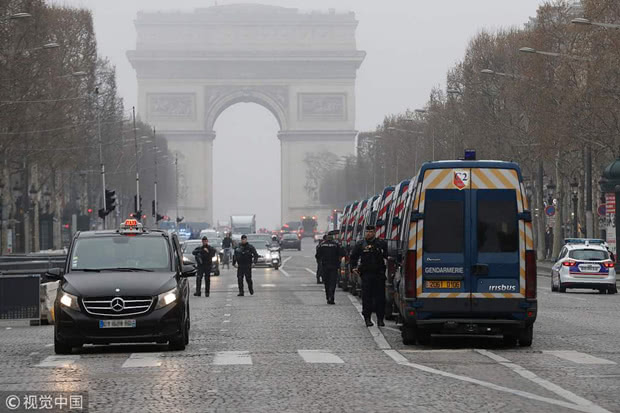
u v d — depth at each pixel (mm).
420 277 53688
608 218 149500
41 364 48562
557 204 182375
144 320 51594
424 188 53844
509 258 53531
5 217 174000
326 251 89625
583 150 165125
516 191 53656
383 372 44000
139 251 55875
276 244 182625
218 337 60844
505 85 188625
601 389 38750
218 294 107562
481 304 53469
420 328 55438
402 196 64625
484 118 195875
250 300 96438
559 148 162750
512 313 53406
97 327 51438
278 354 51469
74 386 40688
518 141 187125
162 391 39062
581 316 76125
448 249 53656
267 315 77938
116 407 35562
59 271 55281
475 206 53656
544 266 175500
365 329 65625
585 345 55125
